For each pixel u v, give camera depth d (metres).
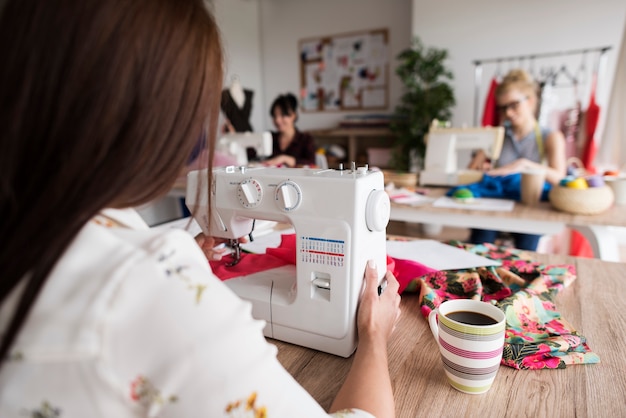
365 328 0.65
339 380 0.64
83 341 0.31
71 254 0.33
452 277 0.92
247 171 0.82
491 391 0.60
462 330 0.56
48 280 0.32
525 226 1.64
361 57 4.95
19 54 0.30
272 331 0.77
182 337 0.32
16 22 0.31
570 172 2.84
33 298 0.31
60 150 0.32
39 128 0.31
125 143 0.34
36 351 0.31
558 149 2.61
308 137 3.57
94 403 0.32
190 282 0.35
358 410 0.47
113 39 0.31
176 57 0.34
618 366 0.64
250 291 0.79
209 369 0.33
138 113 0.34
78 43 0.30
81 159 0.32
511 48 3.77
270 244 1.11
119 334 0.32
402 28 4.66
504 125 2.81
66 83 0.31
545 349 0.67
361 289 0.71
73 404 0.32
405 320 0.81
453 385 0.60
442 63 4.05
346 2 4.88
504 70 3.84
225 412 0.34
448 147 2.27
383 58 4.83
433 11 4.01
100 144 0.32
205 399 0.33
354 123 4.88
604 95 3.50
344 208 0.68
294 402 0.39
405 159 4.32
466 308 0.66
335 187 0.68
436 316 0.69
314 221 0.70
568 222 1.55
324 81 5.23
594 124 3.40
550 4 3.56
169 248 0.36
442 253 1.06
